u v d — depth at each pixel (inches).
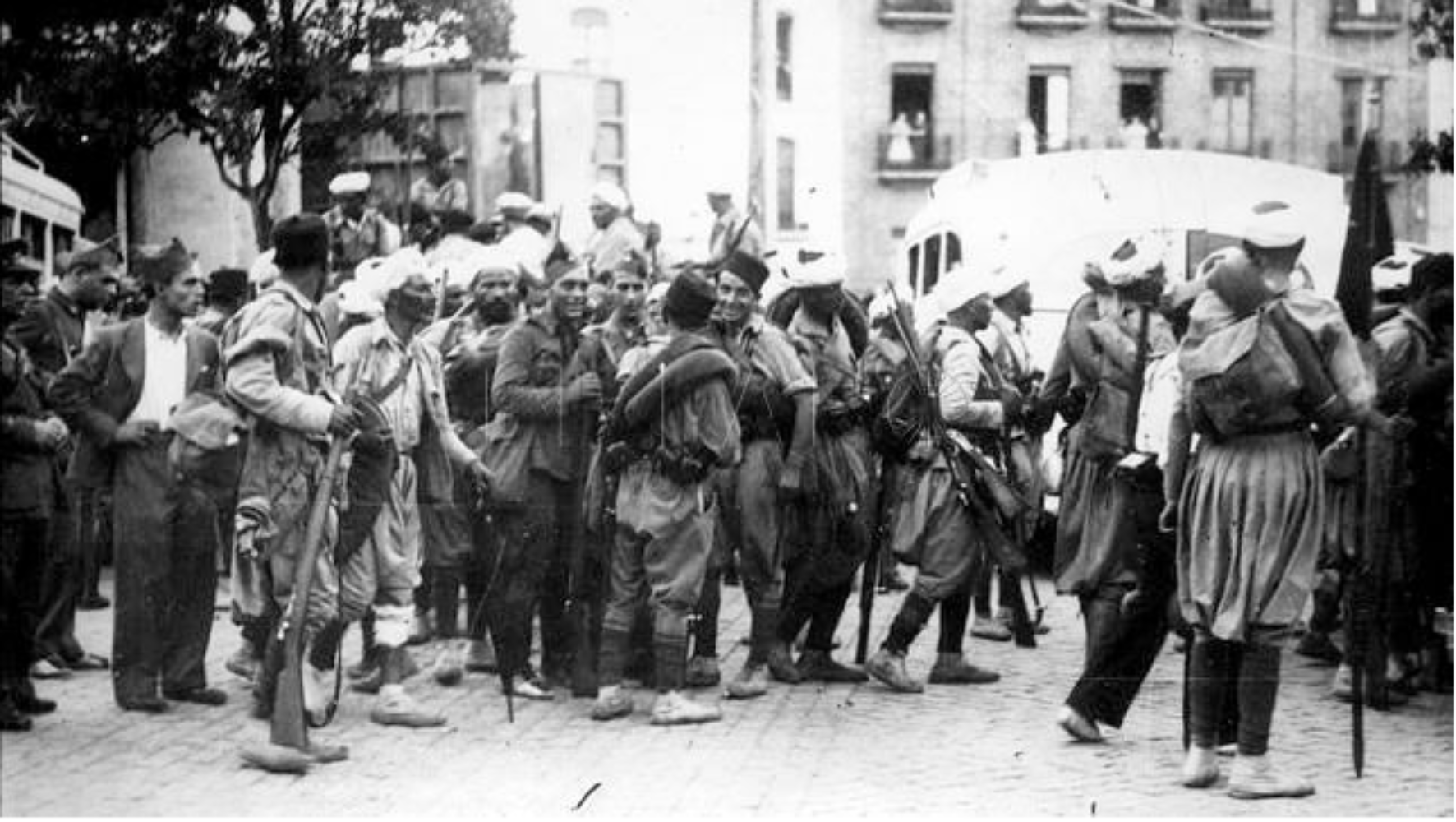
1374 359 307.4
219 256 411.2
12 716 273.0
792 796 248.2
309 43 376.2
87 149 372.5
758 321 310.3
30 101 351.3
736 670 339.3
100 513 369.7
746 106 473.1
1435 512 316.2
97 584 368.2
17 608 280.4
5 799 236.5
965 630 346.6
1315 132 705.0
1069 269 470.9
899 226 662.5
